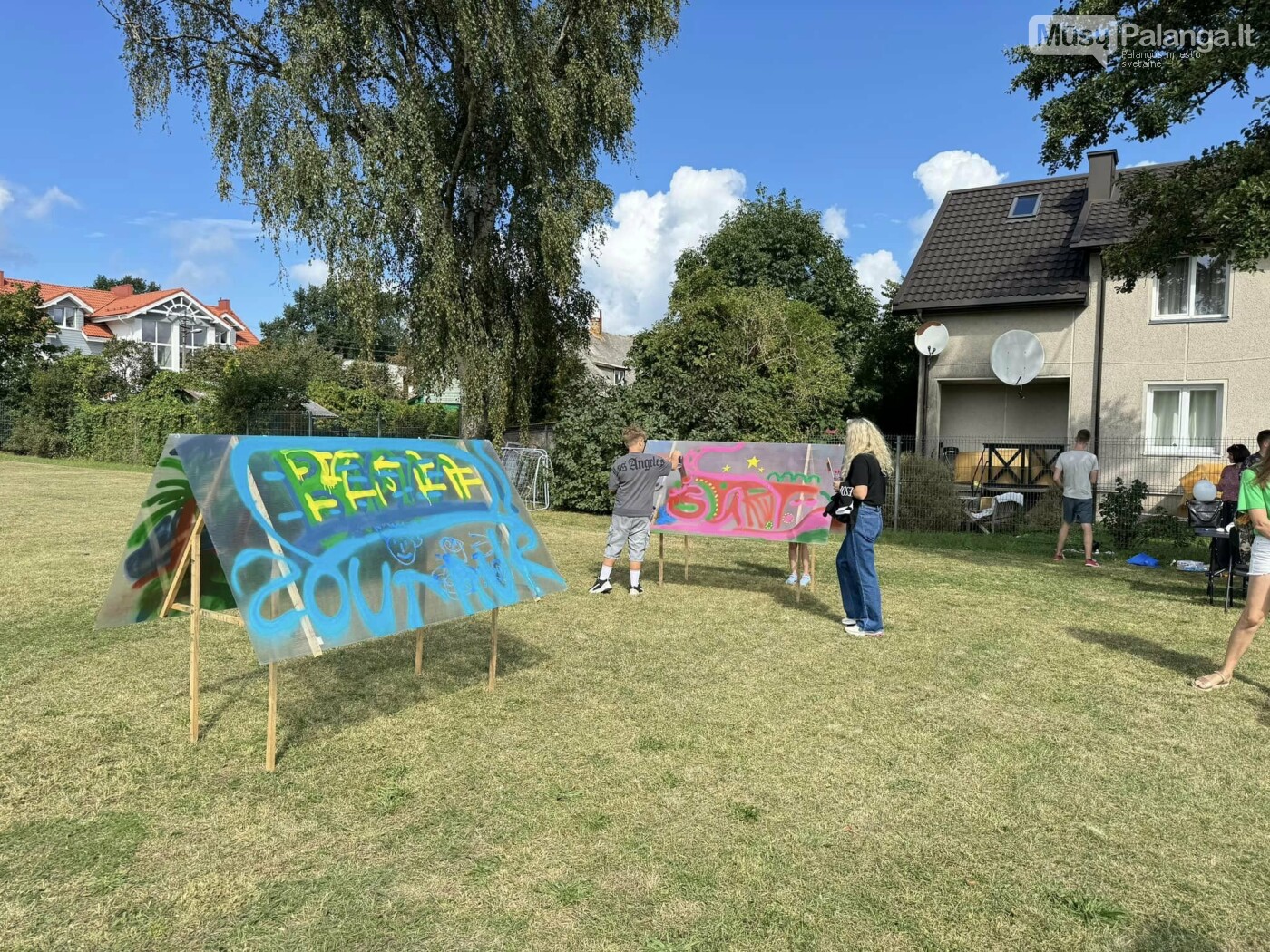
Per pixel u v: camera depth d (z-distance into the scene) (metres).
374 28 14.66
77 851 3.04
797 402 16.81
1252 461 7.75
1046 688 5.14
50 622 6.45
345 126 15.14
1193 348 15.27
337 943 2.54
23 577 8.16
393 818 3.35
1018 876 2.98
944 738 4.29
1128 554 11.49
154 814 3.34
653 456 8.00
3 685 4.95
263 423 26.23
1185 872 3.02
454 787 3.64
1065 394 17.41
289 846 3.11
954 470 14.67
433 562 4.32
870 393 22.50
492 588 4.54
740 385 16.31
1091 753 4.12
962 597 8.02
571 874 2.95
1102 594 8.23
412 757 3.96
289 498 3.83
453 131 16.98
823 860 3.06
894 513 13.84
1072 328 16.33
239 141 15.50
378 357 57.56
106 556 9.36
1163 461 15.38
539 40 15.63
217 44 16.42
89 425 29.39
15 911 2.66
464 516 4.71
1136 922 2.70
